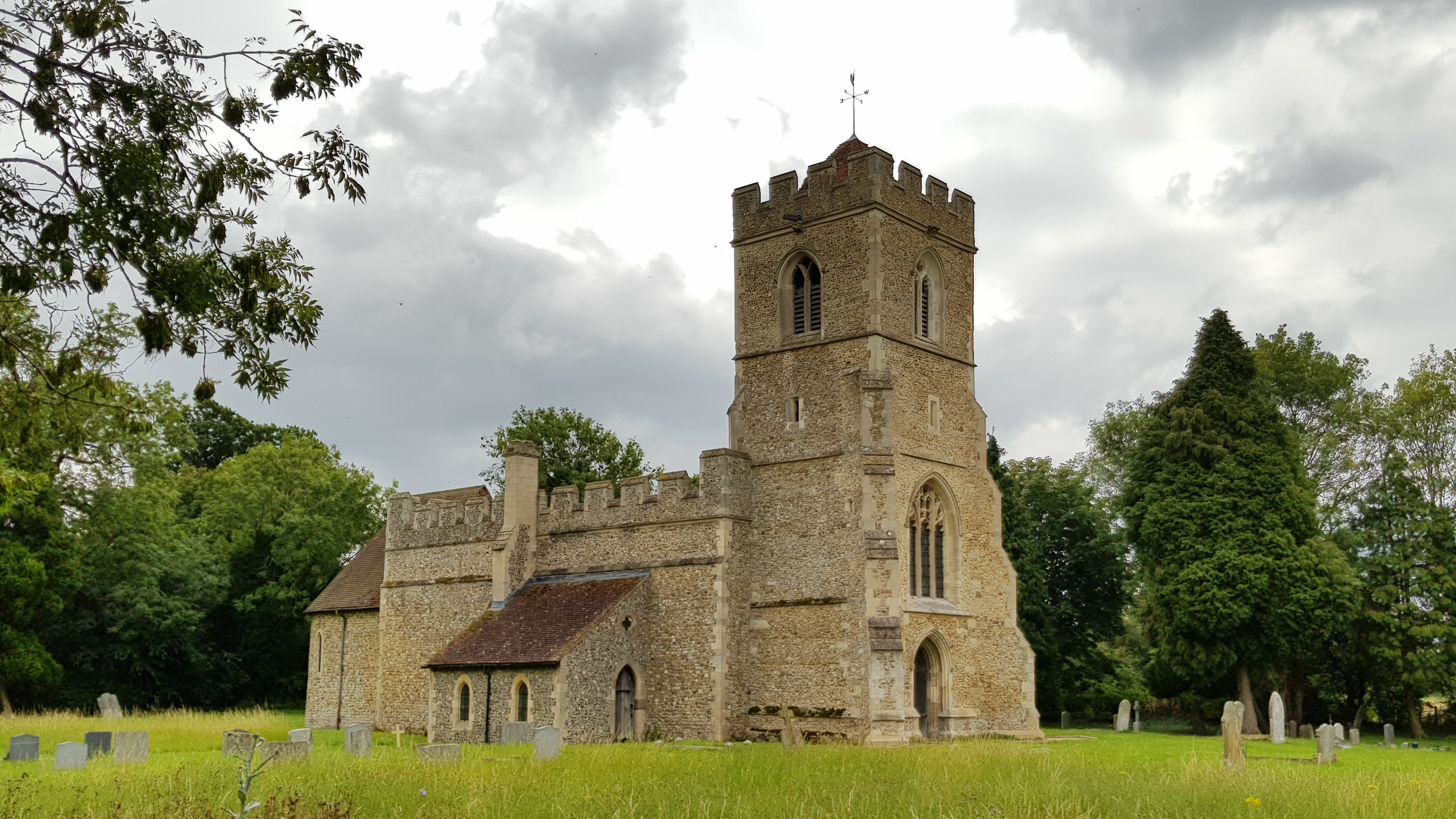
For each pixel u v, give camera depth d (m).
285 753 28.56
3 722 43.88
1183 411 54.59
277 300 17.55
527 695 42.16
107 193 15.73
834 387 43.91
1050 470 73.81
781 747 34.22
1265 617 50.84
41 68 15.30
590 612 43.53
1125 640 75.00
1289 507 51.97
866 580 41.06
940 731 43.12
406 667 51.09
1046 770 25.03
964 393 47.53
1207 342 56.12
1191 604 51.56
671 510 44.94
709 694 42.59
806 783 22.58
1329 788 21.89
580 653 41.94
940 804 19.25
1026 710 46.19
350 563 58.56
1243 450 53.09
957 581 45.03
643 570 45.31
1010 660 46.31
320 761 28.53
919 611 42.72
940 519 45.44
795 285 46.59
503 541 48.16
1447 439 62.31
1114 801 19.70
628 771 25.00
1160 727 59.22
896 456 43.34
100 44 15.51
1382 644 53.44
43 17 15.30
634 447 76.62
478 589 49.12
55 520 59.44
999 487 59.94
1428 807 20.20
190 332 17.34
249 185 16.48
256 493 76.00
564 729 41.06
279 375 17.80
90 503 62.16
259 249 17.58
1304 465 55.16
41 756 32.25
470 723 43.72
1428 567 53.88
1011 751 31.05
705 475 44.25
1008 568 47.00
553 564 48.44
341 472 77.38
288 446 79.00
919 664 43.53
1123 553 65.38
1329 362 67.31
